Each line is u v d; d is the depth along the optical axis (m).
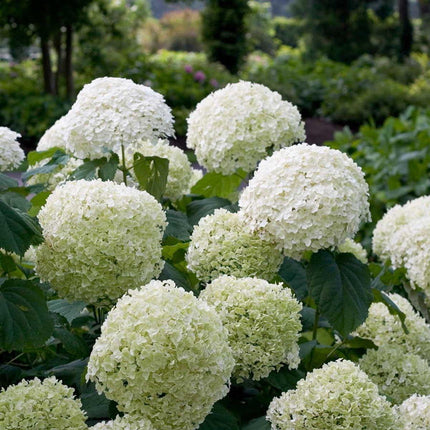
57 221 2.34
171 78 16.72
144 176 3.02
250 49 22.31
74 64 17.25
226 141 3.08
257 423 2.36
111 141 2.75
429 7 30.30
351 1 26.67
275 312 2.32
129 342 1.95
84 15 14.97
